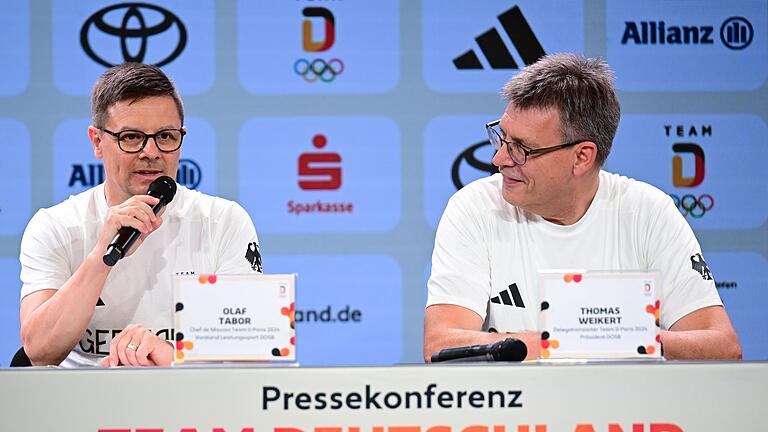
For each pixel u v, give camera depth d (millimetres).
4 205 6930
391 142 7113
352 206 7113
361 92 7090
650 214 4887
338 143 7094
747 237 7148
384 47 7090
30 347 4570
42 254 4883
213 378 3266
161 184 4570
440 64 7098
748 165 7125
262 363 3555
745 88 7109
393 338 7156
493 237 4930
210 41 7016
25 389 3258
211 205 5184
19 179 6941
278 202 7086
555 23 7078
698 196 7129
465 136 7117
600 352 3539
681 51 7090
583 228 4887
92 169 6996
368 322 7145
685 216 7125
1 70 6906
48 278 4828
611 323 3545
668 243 4824
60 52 6941
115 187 4871
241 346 3562
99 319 4953
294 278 3572
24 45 6914
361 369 3271
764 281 7164
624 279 3551
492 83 7109
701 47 7086
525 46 7086
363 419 3275
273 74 7059
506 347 3605
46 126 6949
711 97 7109
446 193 7137
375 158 7113
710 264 7148
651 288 3551
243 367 3279
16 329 6957
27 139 6938
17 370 3262
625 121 7090
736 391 3311
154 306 4996
